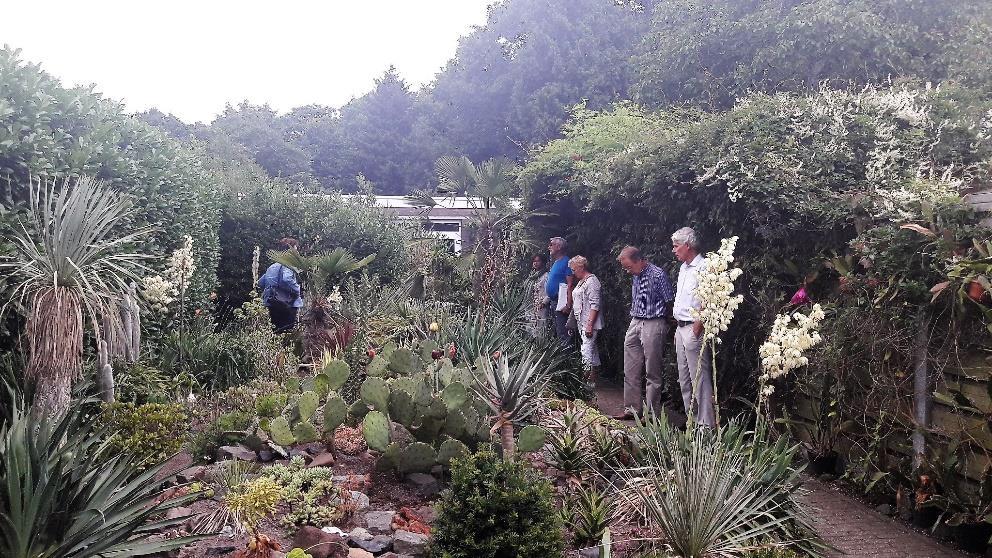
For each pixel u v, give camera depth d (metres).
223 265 12.30
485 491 3.30
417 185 34.97
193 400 5.85
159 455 4.47
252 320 8.55
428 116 35.19
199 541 3.47
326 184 35.97
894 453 5.03
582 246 10.50
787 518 4.02
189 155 10.21
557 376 7.59
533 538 3.20
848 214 5.34
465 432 4.65
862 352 5.00
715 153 6.62
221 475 4.08
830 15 10.45
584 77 26.47
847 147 6.12
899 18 10.67
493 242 11.17
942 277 4.42
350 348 7.24
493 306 9.54
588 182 9.10
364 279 11.38
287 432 4.54
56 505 2.90
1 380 4.75
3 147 5.34
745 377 6.39
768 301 5.89
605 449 4.81
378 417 4.45
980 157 6.02
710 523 3.63
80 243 4.86
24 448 2.92
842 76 10.41
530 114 27.39
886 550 4.29
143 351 6.61
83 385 5.06
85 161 6.11
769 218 5.98
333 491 4.03
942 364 4.48
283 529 3.70
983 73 8.86
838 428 5.30
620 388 9.14
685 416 7.30
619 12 26.86
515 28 29.88
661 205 7.54
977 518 4.17
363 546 3.50
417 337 8.09
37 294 4.64
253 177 16.16
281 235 12.70
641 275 6.89
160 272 7.54
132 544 3.01
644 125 10.44
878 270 4.79
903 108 6.43
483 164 11.67
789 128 6.58
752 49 12.13
